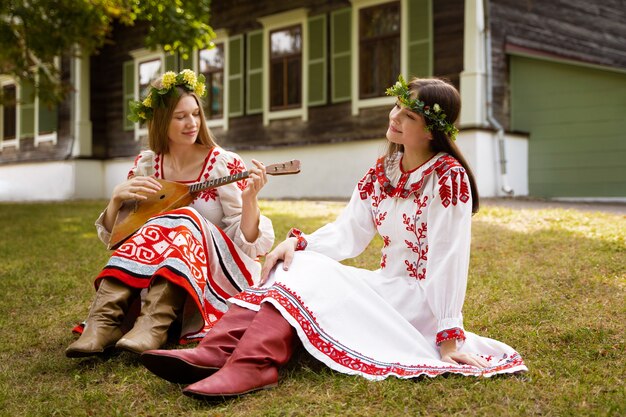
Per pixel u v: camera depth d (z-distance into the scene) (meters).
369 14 12.55
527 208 8.31
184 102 3.18
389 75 12.28
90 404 2.35
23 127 19.84
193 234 2.92
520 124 11.95
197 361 2.32
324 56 13.26
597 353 2.71
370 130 12.56
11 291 4.29
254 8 14.69
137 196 3.11
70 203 13.30
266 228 3.20
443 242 2.47
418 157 2.62
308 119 13.61
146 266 2.84
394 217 2.63
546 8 12.27
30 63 11.85
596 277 3.94
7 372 2.77
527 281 3.99
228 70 15.25
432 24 11.59
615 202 10.39
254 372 2.28
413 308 2.55
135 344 2.56
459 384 2.29
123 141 17.80
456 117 2.61
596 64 11.12
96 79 18.16
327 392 2.27
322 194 13.21
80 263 5.21
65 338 3.28
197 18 10.93
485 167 11.02
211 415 2.13
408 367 2.36
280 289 2.39
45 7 10.77
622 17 13.13
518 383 2.31
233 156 3.34
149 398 2.37
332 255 2.71
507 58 11.85
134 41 17.39
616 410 2.08
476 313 3.37
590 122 11.33
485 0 11.05
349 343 2.40
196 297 2.80
